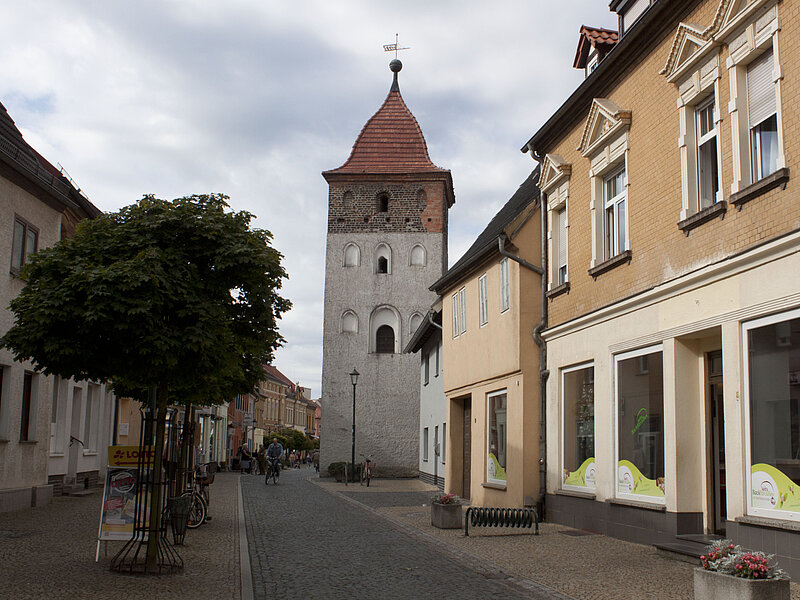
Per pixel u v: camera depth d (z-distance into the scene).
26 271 10.00
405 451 44.59
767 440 10.10
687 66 12.17
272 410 114.06
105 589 9.01
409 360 45.34
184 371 10.14
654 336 13.03
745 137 10.91
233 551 12.51
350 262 46.56
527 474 17.98
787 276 9.80
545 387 17.88
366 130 49.50
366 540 14.32
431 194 47.09
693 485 12.29
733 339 10.80
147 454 10.55
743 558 7.39
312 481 40.69
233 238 10.61
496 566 11.23
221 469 63.69
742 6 10.93
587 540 13.91
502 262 19.92
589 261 15.93
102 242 10.17
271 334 11.27
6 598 8.41
